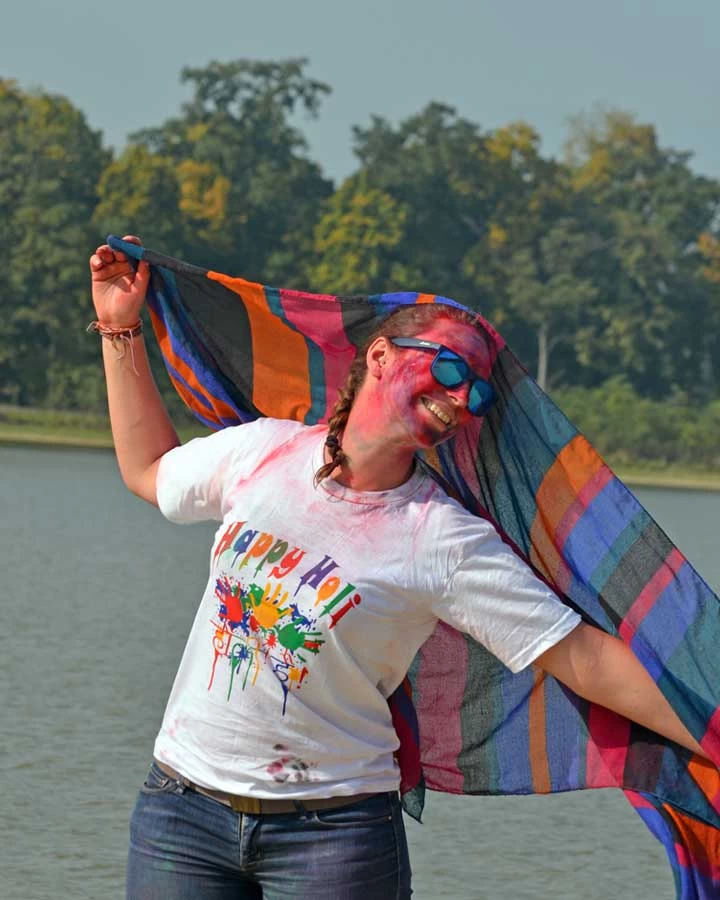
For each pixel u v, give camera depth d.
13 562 48.09
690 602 8.48
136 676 27.44
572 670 8.08
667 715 8.23
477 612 7.94
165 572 47.31
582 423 196.25
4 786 19.44
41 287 195.12
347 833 8.03
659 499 133.00
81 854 16.91
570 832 18.98
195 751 8.17
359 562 7.85
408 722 8.50
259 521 8.05
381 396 7.94
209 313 9.56
